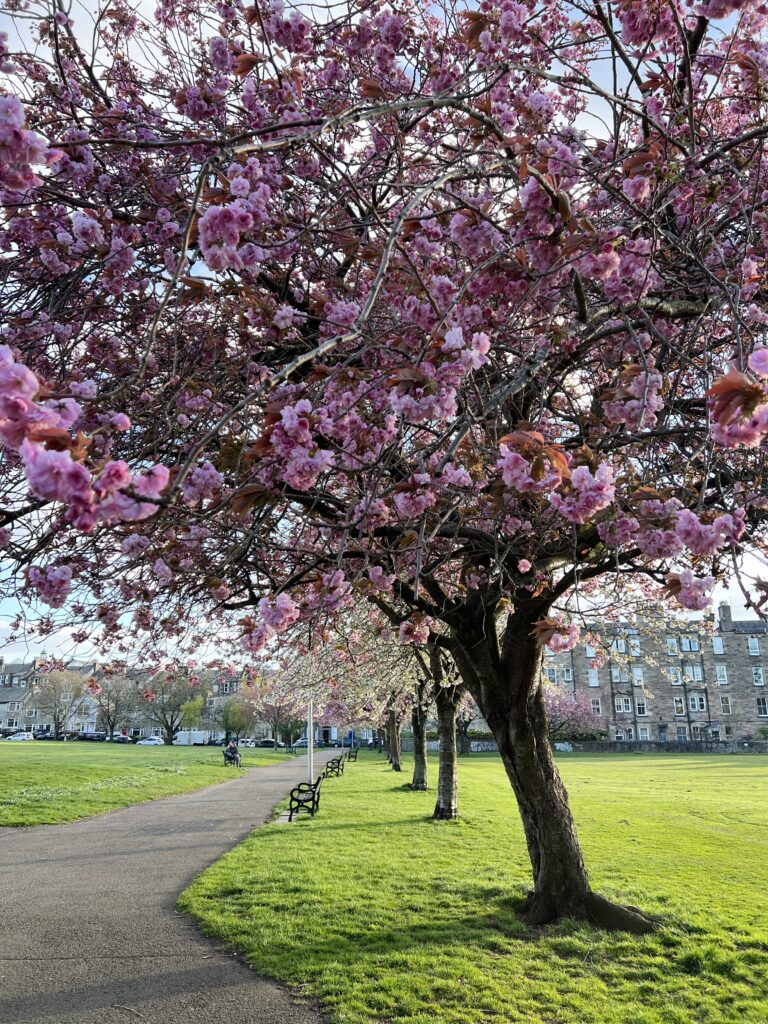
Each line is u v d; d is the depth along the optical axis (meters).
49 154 1.99
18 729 76.69
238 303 3.78
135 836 12.14
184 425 3.94
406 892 7.90
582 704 54.03
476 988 5.26
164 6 4.57
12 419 1.54
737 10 2.90
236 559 3.99
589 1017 4.80
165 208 3.86
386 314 3.50
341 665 11.92
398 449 3.39
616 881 8.56
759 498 3.80
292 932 6.50
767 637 55.56
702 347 3.94
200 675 9.88
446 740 13.85
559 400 5.41
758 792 19.59
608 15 3.22
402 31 4.20
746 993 5.18
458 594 6.89
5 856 10.45
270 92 3.80
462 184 4.15
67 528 3.51
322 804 16.19
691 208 3.80
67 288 3.83
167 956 5.93
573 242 2.57
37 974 5.53
